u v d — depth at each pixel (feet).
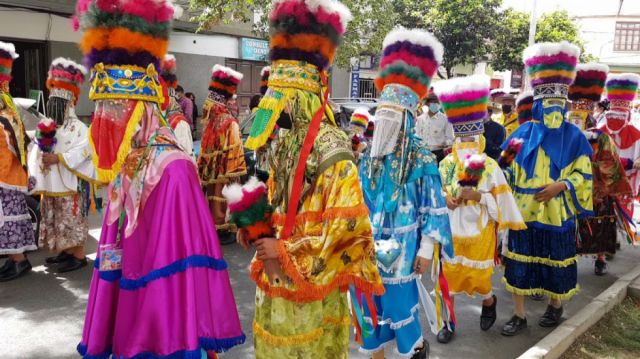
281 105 7.97
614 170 19.92
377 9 43.34
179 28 45.91
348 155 7.86
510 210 14.49
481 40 72.69
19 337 14.33
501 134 21.21
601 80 19.13
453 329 15.14
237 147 22.12
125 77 8.20
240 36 54.29
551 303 16.03
